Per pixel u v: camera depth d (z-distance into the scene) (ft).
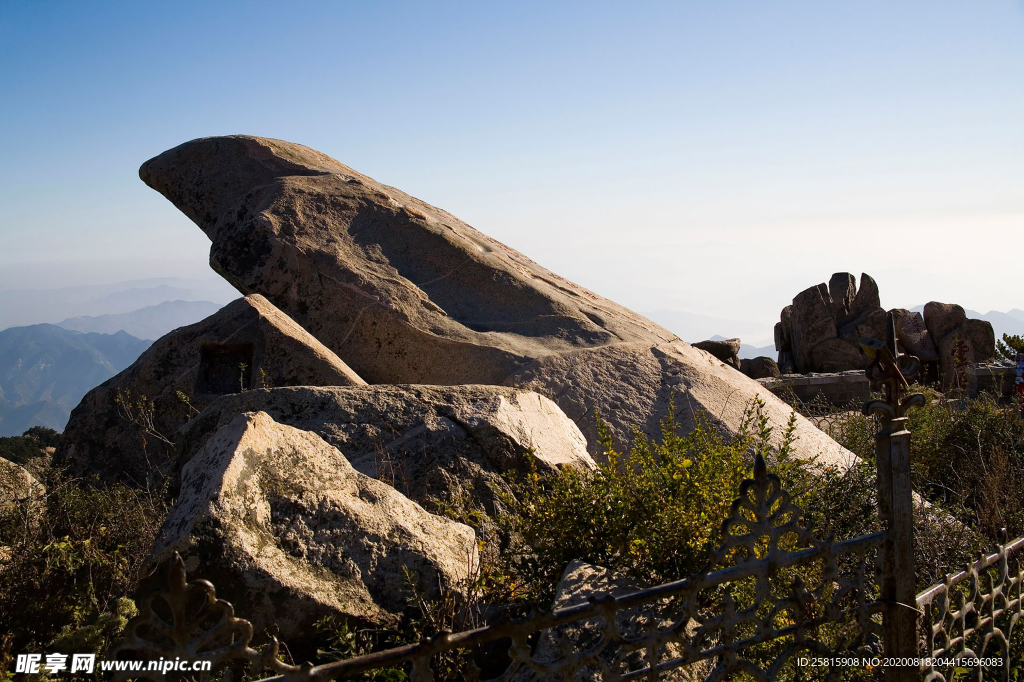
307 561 10.66
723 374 24.08
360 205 28.71
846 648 9.34
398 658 6.66
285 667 6.36
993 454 19.89
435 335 24.95
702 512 11.64
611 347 24.18
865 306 51.98
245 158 32.22
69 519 13.35
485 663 10.52
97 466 22.68
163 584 9.85
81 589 10.64
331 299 26.04
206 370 23.06
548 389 22.29
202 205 31.60
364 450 15.53
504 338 25.27
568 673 7.29
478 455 15.79
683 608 7.80
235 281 27.61
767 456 14.47
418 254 27.81
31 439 28.25
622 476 12.98
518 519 12.81
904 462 8.67
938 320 48.67
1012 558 11.02
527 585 11.71
